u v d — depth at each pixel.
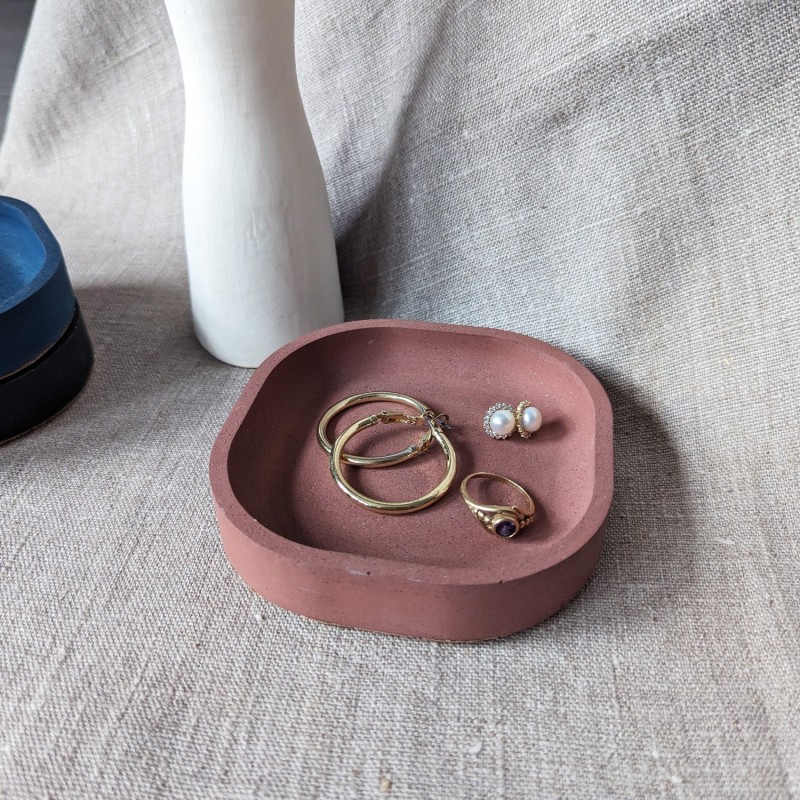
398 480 0.23
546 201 0.26
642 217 0.24
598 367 0.26
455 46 0.27
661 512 0.23
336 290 0.29
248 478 0.22
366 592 0.19
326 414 0.25
